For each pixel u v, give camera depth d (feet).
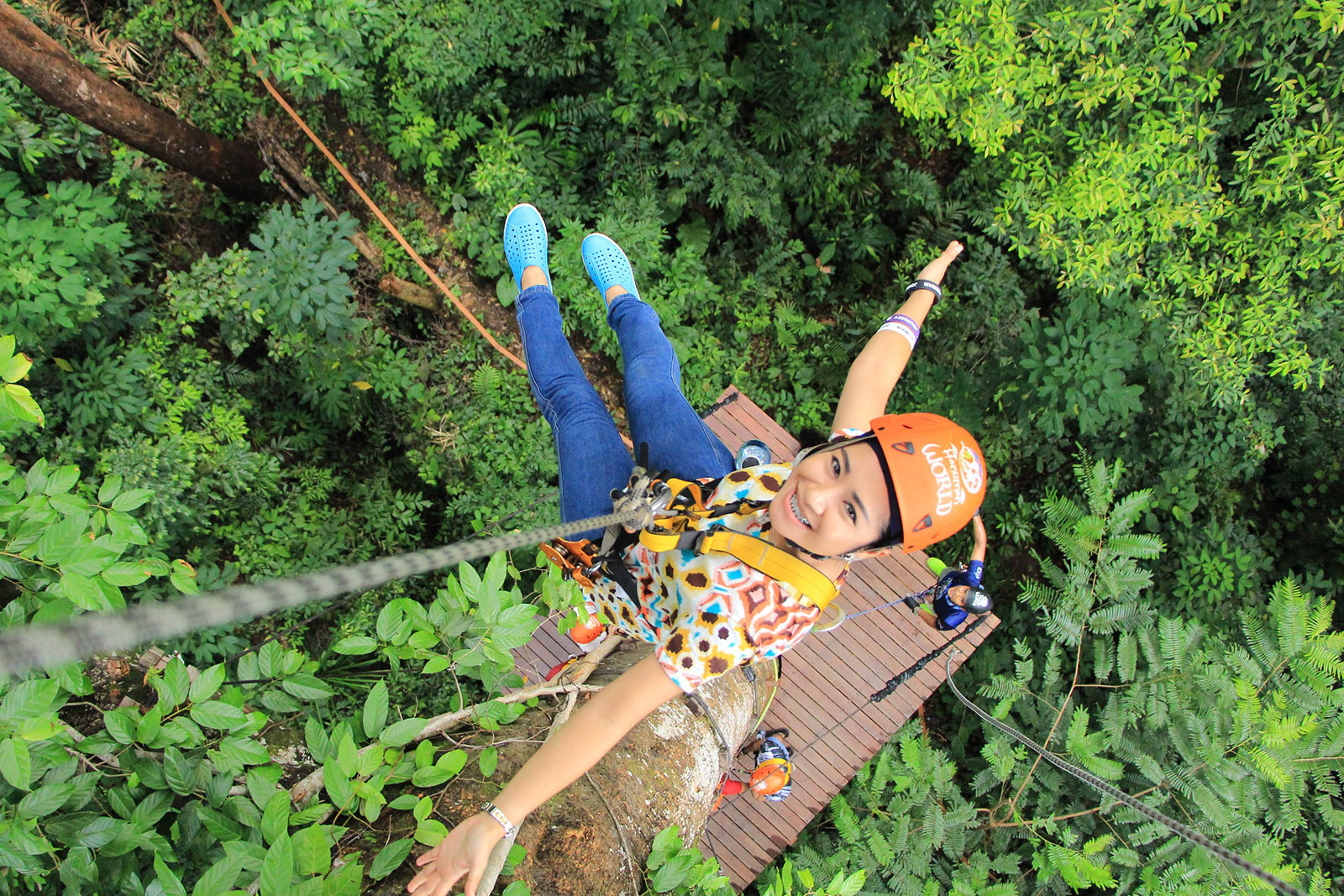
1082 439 25.63
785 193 25.36
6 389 7.34
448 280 21.99
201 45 20.70
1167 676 20.04
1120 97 19.52
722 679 11.95
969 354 24.57
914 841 18.45
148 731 7.12
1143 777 19.94
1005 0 18.72
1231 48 19.79
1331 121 19.77
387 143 21.04
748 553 6.64
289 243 19.47
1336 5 17.75
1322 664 19.48
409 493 23.66
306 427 22.88
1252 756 19.01
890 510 6.29
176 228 22.24
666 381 10.06
